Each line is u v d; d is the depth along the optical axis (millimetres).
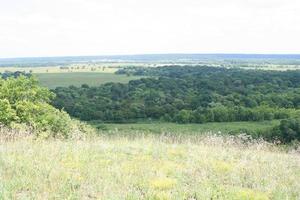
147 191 8125
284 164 11742
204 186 8734
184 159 11484
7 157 9883
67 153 11062
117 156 11242
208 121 61812
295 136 39906
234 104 68688
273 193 8680
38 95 19516
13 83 18844
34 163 9648
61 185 7973
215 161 11352
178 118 62094
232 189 8672
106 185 8227
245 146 14531
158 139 14898
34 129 16047
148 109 63562
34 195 7293
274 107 65688
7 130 14125
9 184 7777
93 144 12703
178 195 8023
